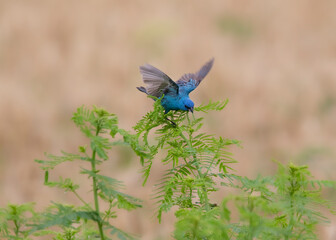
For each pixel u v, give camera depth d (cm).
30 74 2180
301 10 2848
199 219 194
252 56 2317
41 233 241
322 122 1792
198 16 2848
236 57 2308
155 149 267
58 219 204
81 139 1661
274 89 1927
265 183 226
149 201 1115
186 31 2561
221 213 194
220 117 1750
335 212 214
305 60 2323
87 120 223
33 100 1873
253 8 2948
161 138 272
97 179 214
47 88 2034
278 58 2327
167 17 2661
